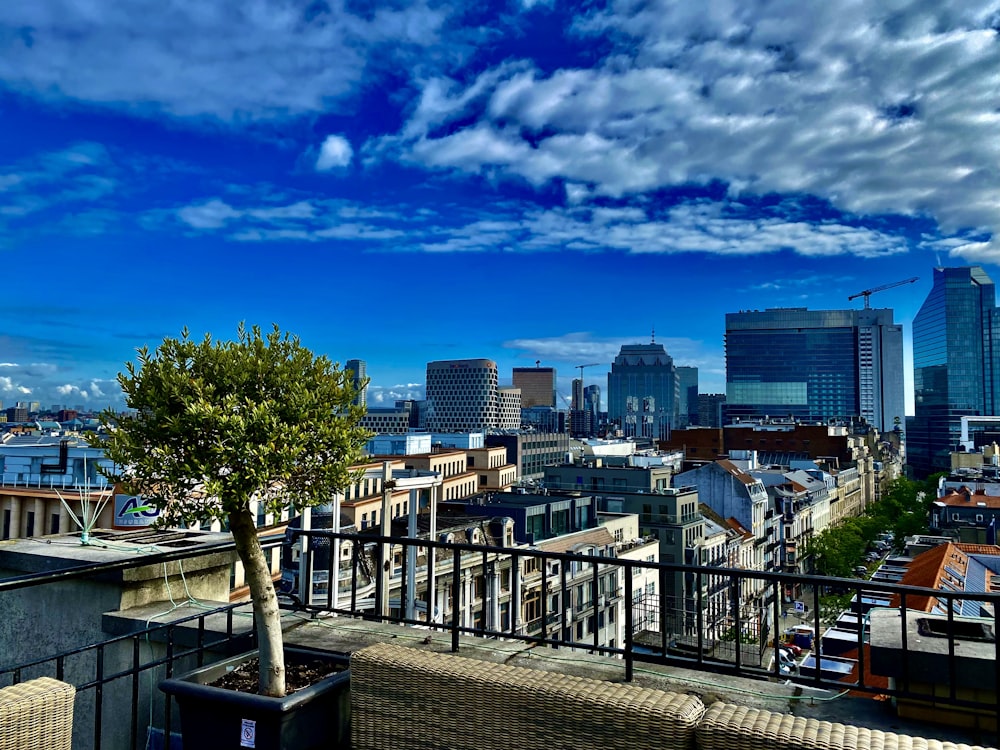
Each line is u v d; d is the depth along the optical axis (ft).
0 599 19.74
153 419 12.70
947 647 13.15
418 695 12.67
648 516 237.04
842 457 550.77
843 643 123.85
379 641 17.88
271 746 12.62
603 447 524.52
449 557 108.47
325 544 72.74
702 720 10.69
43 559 18.99
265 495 13.26
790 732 10.08
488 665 12.75
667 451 534.37
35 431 420.77
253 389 13.56
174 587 19.88
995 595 12.13
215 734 13.23
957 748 9.55
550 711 11.56
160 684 13.91
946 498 365.61
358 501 174.29
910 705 13.15
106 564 13.69
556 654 16.38
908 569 222.89
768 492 348.59
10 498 169.78
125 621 17.97
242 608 19.57
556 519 177.78
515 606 17.26
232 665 15.17
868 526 380.78
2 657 19.57
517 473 449.48
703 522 250.16
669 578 165.07
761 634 22.77
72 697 10.77
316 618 20.06
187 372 13.21
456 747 12.24
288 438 12.78
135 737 14.78
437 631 18.75
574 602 140.56
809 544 345.31
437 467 324.39
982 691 12.60
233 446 12.39
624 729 11.01
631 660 14.84
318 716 13.43
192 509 12.55
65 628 18.93
